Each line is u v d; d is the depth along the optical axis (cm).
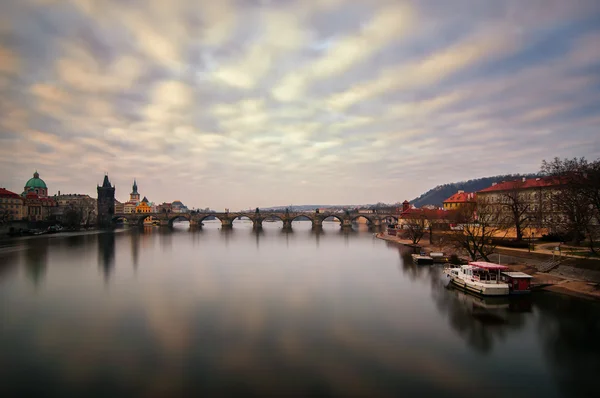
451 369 3953
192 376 3772
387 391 3506
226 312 5925
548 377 3800
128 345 4562
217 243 18088
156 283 8181
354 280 8556
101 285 7969
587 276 7169
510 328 5175
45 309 6100
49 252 14038
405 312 5931
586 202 7656
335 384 3625
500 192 15962
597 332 4994
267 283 8194
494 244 10406
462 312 5903
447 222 16262
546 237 11156
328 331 5062
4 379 3725
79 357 4228
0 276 9025
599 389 3581
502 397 3431
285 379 3716
